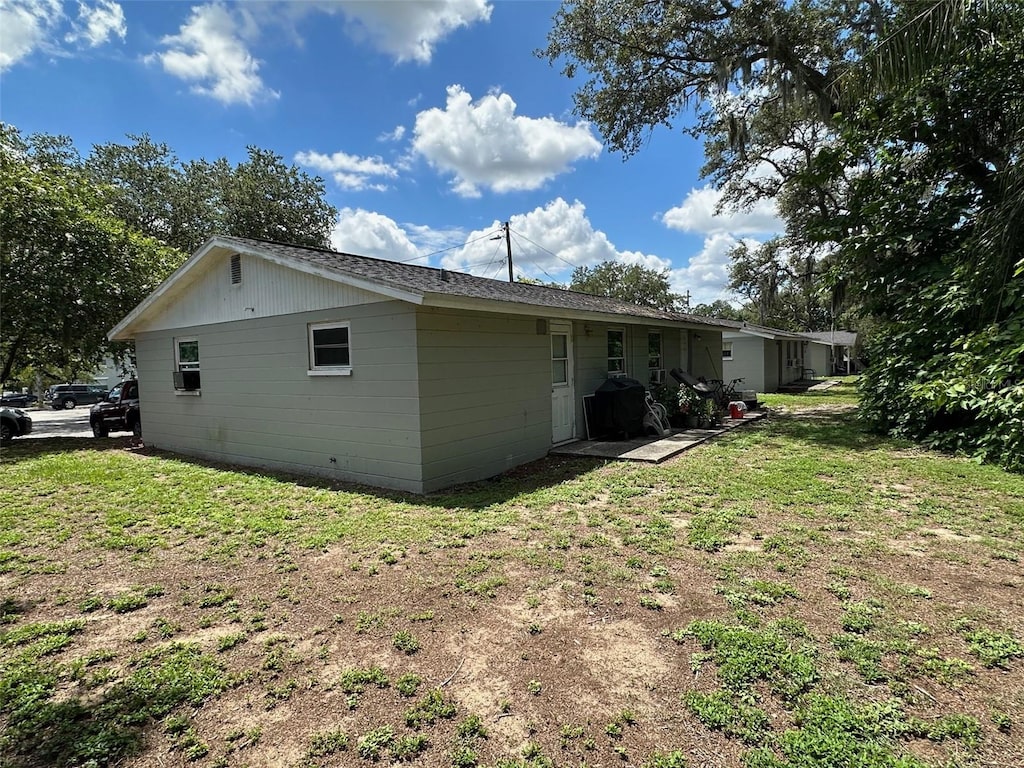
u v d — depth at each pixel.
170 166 23.98
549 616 3.04
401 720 2.18
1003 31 7.62
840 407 14.92
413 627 2.96
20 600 3.42
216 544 4.43
